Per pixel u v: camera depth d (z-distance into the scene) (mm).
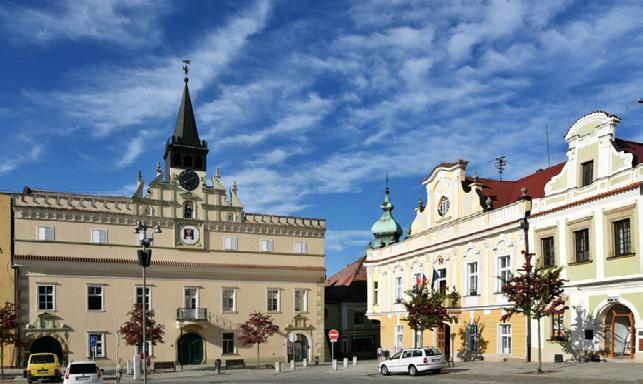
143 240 38469
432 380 35531
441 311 46125
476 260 48594
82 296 62281
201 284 67938
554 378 30969
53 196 62250
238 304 69438
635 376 29125
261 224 71812
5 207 60562
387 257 64125
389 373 42969
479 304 47719
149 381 45312
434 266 54750
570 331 39094
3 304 58844
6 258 59781
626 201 35625
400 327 60719
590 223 38094
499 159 61031
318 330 73188
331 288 85375
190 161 70000
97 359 61938
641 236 34438
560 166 48781
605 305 36656
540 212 42000
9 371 56906
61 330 60812
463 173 52406
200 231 68812
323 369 54719
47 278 60969
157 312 65500
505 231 45000
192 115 71688
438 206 55438
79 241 62906
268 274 71375
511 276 39438
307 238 74312
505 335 45031
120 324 63625
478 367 41531
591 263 37875
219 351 67875
